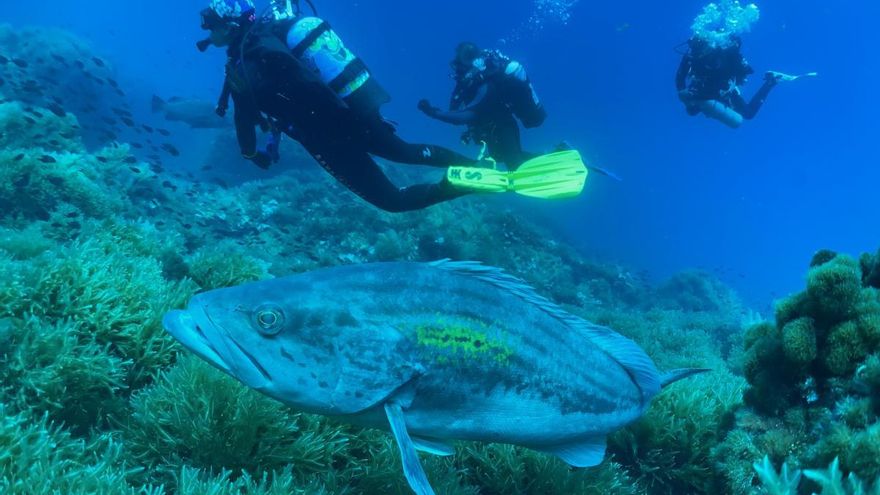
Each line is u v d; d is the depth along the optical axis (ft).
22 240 21.16
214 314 7.28
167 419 12.07
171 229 39.75
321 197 60.49
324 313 7.42
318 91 14.43
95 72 85.35
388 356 7.58
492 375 8.36
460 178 14.40
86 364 12.58
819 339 12.13
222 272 22.18
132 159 47.65
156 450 11.84
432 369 7.89
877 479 8.98
